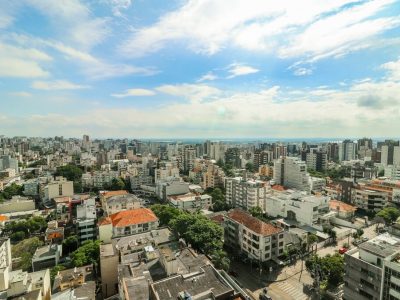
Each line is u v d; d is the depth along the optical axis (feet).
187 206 520.01
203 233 281.54
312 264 258.57
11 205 531.91
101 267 243.19
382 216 388.57
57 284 232.94
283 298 239.91
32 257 328.49
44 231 440.04
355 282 206.59
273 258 294.87
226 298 154.71
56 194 591.37
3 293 185.88
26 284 197.57
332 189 560.61
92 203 459.32
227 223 348.38
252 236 298.15
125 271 203.92
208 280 168.04
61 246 356.18
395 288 178.50
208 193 615.98
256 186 479.00
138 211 375.86
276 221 415.23
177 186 601.21
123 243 275.59
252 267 297.33
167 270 197.26
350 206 448.65
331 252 324.19
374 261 196.95
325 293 242.37
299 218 409.90
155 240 281.74
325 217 402.72
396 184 476.54
